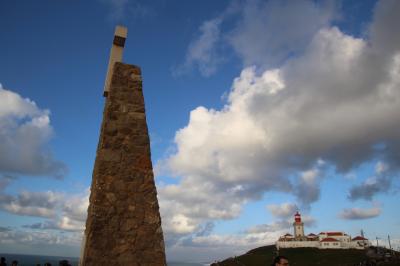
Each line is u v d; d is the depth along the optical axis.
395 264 66.62
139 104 8.93
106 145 8.22
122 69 9.23
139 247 7.44
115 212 7.59
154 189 8.10
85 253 7.14
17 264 13.26
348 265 72.44
